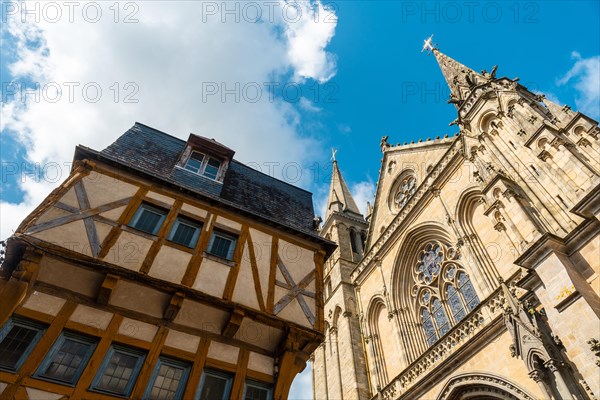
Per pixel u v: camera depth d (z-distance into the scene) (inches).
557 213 514.6
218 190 504.4
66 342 302.8
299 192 642.2
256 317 367.2
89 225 354.9
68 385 277.4
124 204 394.6
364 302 1005.8
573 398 391.9
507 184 579.2
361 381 856.3
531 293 511.2
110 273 325.7
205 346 348.2
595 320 382.6
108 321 324.2
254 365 358.3
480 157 727.7
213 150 567.5
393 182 1137.4
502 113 706.8
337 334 1050.7
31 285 308.5
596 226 434.9
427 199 876.6
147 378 304.3
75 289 328.5
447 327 730.8
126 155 464.8
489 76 805.9
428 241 861.2
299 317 395.2
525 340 468.4
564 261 440.5
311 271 454.3
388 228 1013.2
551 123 597.3
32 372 272.4
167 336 339.0
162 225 401.1
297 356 372.5
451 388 596.1
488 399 559.8
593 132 519.8
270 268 427.2
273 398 337.7
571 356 398.0
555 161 553.0
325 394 997.2
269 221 472.7
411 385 702.5
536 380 439.2
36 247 308.0
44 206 341.7
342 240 1310.3
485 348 565.9
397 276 909.2
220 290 374.3
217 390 329.4
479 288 647.1
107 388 288.7
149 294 344.2
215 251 415.2
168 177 469.7
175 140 574.6
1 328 283.9
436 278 796.6
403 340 801.6
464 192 762.8
